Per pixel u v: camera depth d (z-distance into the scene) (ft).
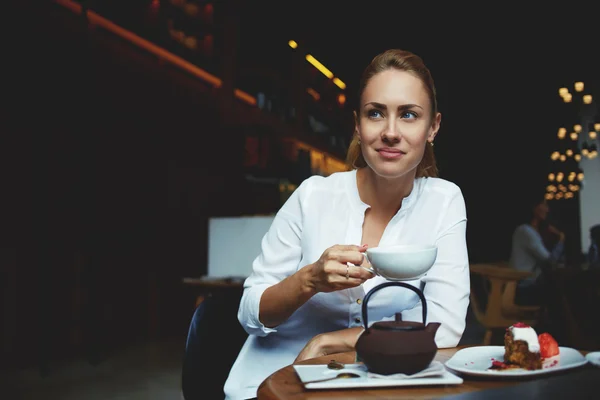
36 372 13.39
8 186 13.87
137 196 17.57
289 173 22.20
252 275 4.79
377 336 2.96
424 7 20.74
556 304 11.96
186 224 19.44
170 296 18.54
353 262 3.46
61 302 14.85
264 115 19.90
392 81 3.78
